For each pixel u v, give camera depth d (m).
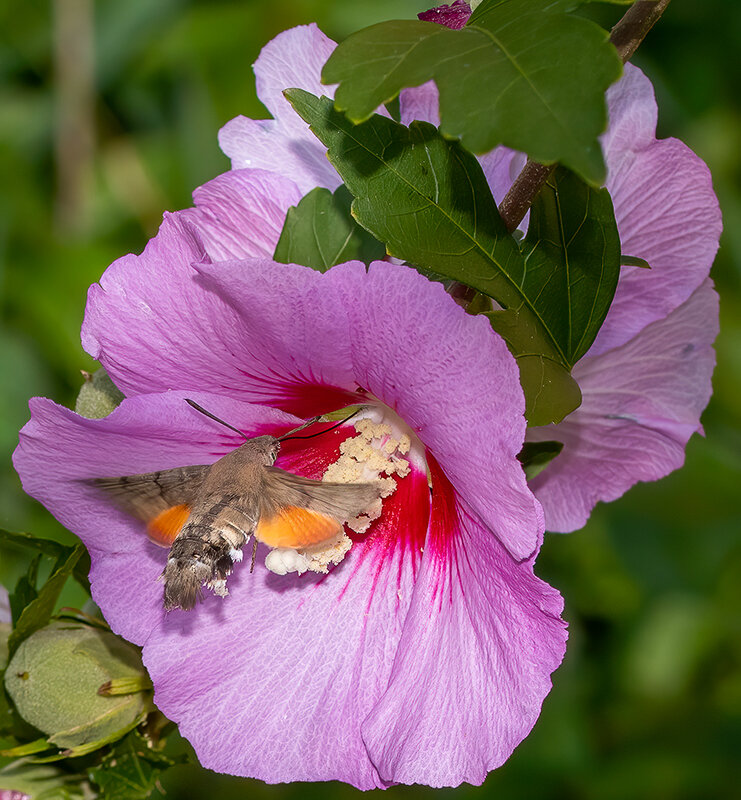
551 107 0.36
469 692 0.39
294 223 0.41
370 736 0.40
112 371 0.40
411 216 0.39
